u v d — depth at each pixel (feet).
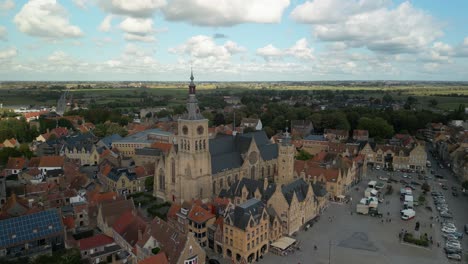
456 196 571.69
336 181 542.57
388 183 644.69
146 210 490.90
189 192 483.10
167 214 436.35
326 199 515.91
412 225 453.17
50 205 462.60
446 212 489.26
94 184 556.92
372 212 484.74
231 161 551.59
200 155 487.61
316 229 437.99
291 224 417.90
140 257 338.75
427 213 497.05
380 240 409.49
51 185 536.01
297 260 362.94
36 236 348.38
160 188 540.93
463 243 405.80
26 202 454.81
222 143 569.64
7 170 641.40
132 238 362.74
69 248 356.18
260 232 367.86
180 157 490.90
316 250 383.24
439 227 448.65
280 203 417.28
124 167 622.54
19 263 325.42
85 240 357.20
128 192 565.53
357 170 640.58
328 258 366.84
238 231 350.23
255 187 462.19
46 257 334.44
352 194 579.48
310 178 569.23
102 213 408.87
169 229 336.08
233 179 549.13
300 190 457.27
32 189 514.68
